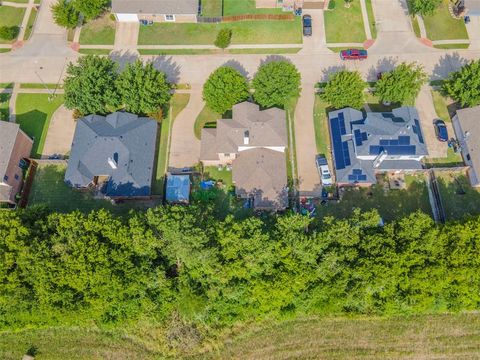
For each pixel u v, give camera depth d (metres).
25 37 84.38
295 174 71.50
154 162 72.56
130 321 59.69
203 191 69.31
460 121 72.19
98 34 84.38
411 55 82.25
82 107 70.62
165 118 76.12
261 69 71.50
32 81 79.81
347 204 69.06
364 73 80.56
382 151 66.81
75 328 61.69
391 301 57.28
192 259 56.22
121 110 73.69
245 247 55.81
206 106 76.94
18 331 60.44
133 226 56.84
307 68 81.00
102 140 68.25
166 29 84.69
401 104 76.69
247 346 60.50
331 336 60.88
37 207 61.25
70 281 53.94
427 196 69.81
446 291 57.81
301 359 59.62
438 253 56.47
